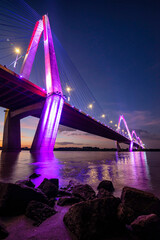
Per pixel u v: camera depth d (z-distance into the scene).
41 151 28.34
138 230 2.22
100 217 2.37
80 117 50.41
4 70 26.31
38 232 2.30
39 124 30.75
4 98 38.62
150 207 2.84
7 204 2.94
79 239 2.08
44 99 35.91
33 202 3.12
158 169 11.48
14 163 14.70
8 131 44.41
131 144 119.62
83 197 3.93
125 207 2.66
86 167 12.34
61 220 2.74
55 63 35.59
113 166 13.58
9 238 2.12
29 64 38.44
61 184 6.07
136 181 6.69
